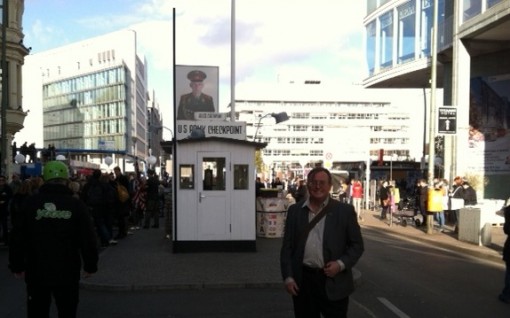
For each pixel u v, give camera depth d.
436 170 30.02
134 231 17.03
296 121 120.62
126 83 99.44
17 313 7.04
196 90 18.72
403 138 124.25
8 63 35.28
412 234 16.81
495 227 18.34
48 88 115.75
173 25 11.77
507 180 24.09
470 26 22.20
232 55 18.70
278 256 11.32
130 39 101.81
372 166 42.56
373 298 7.92
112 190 13.12
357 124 123.25
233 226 11.97
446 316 6.87
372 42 34.38
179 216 11.86
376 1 33.81
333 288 4.07
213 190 11.94
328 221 4.14
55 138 113.88
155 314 6.92
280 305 7.41
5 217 13.30
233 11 18.61
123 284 8.44
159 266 10.09
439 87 37.25
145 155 124.50
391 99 125.38
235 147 11.95
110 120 100.31
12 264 4.50
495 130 24.61
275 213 15.34
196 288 8.51
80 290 8.46
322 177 4.19
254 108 120.44
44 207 4.47
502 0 19.75
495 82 24.81
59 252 4.45
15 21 35.72
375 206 30.23
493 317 6.83
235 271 9.56
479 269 10.71
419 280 9.42
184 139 11.81
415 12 29.12
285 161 114.50
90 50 105.94
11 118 35.00
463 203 17.41
